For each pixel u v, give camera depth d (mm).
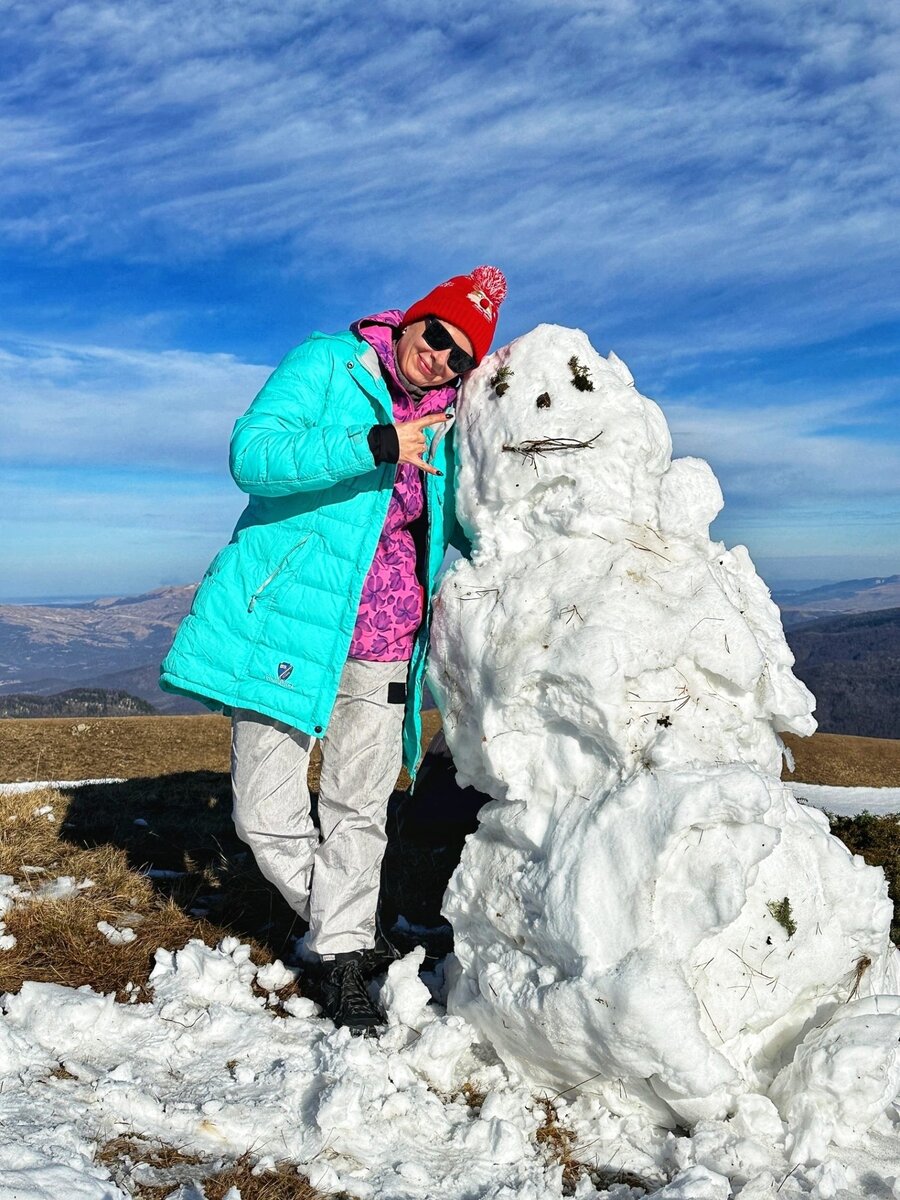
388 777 2473
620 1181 1860
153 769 7477
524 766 2156
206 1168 1761
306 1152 1824
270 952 2754
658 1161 1904
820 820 2270
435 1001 2496
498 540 2285
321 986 2492
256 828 2383
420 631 2447
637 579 2129
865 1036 1929
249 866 3309
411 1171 1793
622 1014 1840
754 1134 1903
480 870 2256
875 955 2199
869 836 3717
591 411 2195
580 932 1930
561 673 2027
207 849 3629
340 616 2303
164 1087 2004
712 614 2098
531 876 2072
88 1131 1801
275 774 2381
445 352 2295
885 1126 2020
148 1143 1803
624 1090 2006
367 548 2299
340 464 2135
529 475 2221
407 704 2494
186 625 2379
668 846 1900
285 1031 2283
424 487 2422
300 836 2426
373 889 2475
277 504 2363
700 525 2248
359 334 2393
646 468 2223
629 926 1912
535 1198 1732
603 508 2176
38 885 3062
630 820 1953
